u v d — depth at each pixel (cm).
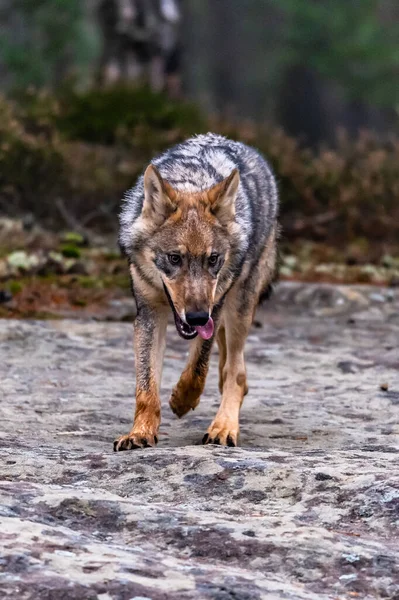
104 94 2559
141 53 3086
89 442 898
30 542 599
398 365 1317
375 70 4625
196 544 638
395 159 2462
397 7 5303
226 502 724
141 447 855
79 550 599
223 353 1062
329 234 2267
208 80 6581
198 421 1002
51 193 2141
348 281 1952
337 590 591
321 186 2339
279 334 1520
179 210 885
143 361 895
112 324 1475
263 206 1055
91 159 2247
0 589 536
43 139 2175
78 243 1970
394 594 587
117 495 728
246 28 6381
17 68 4012
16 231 1933
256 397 1114
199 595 547
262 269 1054
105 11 3081
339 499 713
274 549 627
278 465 762
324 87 5438
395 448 881
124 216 961
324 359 1337
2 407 1009
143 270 898
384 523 680
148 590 548
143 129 2370
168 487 748
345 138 2670
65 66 4172
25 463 785
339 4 4728
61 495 691
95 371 1210
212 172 972
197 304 844
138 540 646
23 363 1221
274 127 2688
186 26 6322
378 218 2264
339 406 1077
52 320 1462
